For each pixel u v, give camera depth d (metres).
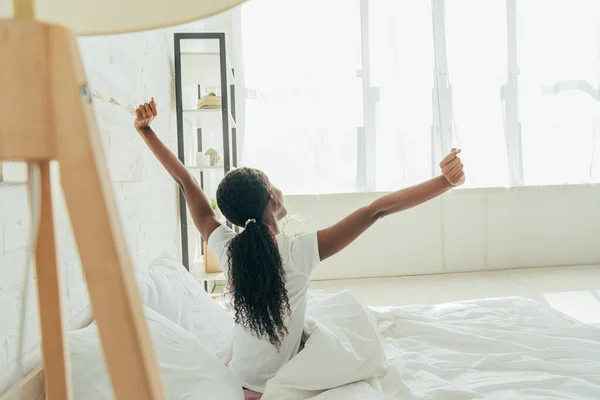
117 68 1.85
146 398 0.37
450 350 1.70
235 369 1.37
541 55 4.52
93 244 0.38
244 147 4.26
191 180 1.45
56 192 1.19
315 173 4.33
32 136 0.38
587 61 4.54
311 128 4.31
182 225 3.14
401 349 1.73
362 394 1.22
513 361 1.52
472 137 4.48
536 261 4.69
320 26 4.28
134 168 2.02
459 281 4.20
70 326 1.25
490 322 1.92
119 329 0.37
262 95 4.26
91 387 0.94
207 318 1.64
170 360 1.08
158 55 2.74
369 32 4.34
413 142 4.41
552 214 4.68
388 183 4.41
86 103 0.39
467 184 4.52
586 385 1.33
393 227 4.53
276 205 1.38
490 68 4.46
